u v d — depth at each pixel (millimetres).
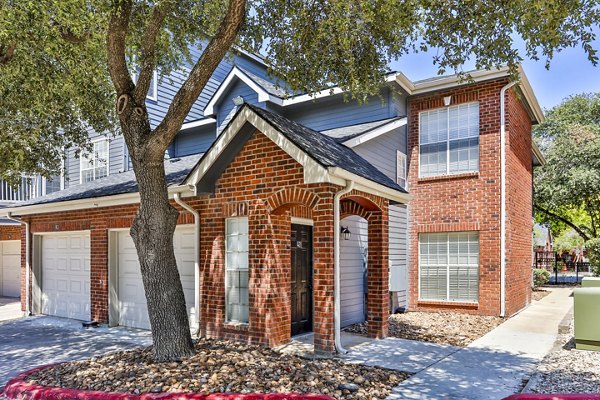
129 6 6609
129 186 10680
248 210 8117
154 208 6516
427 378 5992
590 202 23844
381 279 8578
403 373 6219
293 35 8336
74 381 5816
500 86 11500
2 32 6293
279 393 5023
